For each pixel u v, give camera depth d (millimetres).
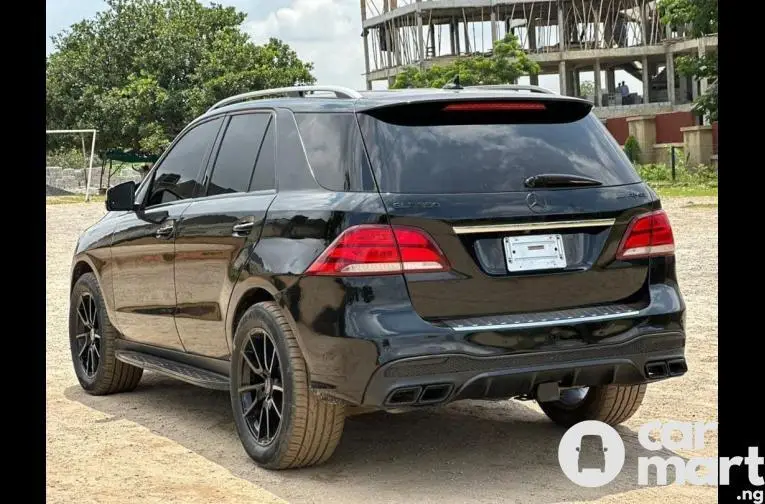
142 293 6309
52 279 13695
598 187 4883
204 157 6000
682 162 38719
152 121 55469
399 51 71250
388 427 5922
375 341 4430
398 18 71500
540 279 4680
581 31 72000
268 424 5035
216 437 5754
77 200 40156
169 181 6293
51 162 60688
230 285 5273
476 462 5199
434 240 4555
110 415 6363
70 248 18109
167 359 6289
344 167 4809
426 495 4672
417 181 4652
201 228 5629
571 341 4645
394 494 4688
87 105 58656
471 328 4500
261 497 4660
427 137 4789
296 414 4789
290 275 4766
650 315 4844
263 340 5043
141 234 6277
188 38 58562
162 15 61281
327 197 4777
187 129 6352
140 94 55000
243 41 59562
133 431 5934
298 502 4586
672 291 4984
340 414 4848
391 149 4727
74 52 62000
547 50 69188
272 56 57906
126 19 60219
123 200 6316
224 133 5891
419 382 4434
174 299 5949
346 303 4523
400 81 54250
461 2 68188
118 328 6703
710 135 37781
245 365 5199
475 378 4488
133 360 6445
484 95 4953
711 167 35844
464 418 6121
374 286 4504
